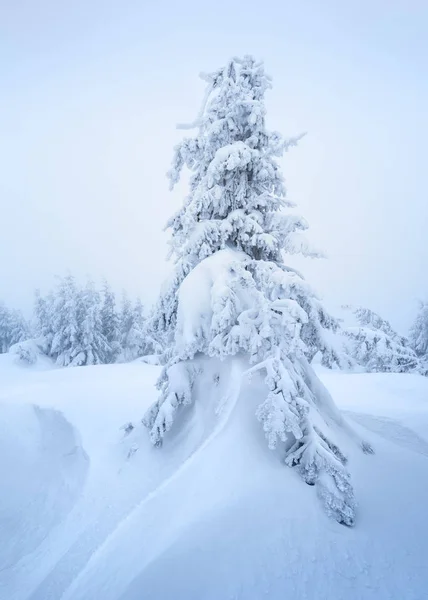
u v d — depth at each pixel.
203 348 8.71
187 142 9.28
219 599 4.60
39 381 24.67
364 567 5.25
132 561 5.35
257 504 6.03
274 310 7.63
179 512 6.05
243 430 7.32
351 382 21.44
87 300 36.44
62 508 8.91
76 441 12.62
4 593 6.38
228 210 9.61
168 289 9.78
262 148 9.39
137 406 16.28
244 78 9.22
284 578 4.95
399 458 8.43
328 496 6.18
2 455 12.52
